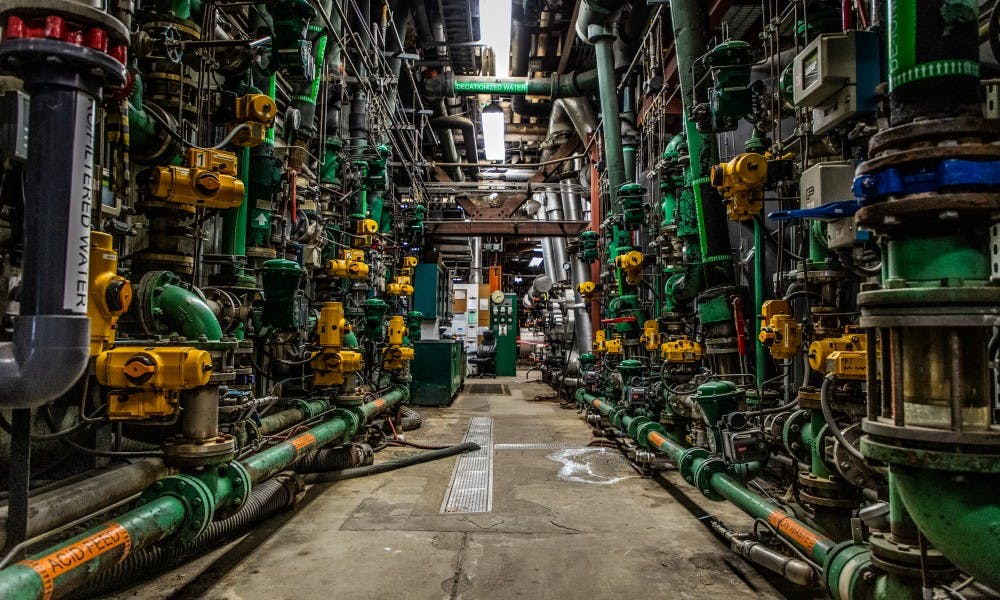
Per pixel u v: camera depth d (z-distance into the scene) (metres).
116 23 1.63
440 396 9.49
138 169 3.48
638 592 2.50
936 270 1.34
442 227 12.30
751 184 3.20
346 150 6.66
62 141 1.57
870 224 1.41
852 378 2.31
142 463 2.59
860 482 2.24
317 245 5.18
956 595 1.67
